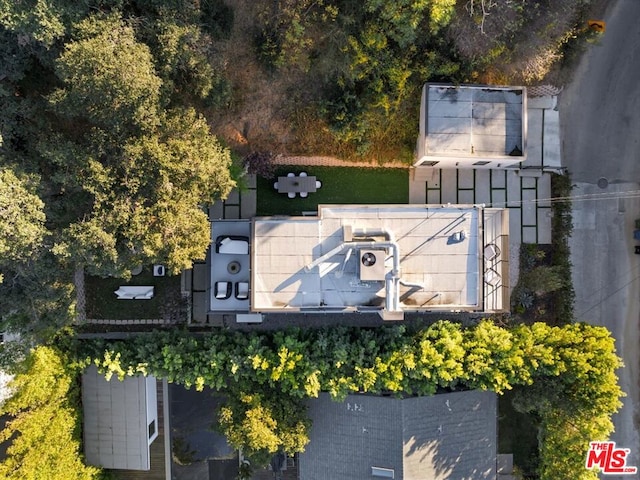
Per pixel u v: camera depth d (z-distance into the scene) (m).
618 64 25.41
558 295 25.69
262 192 25.31
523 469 26.72
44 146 18.22
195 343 23.23
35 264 19.08
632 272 26.11
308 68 21.80
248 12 20.67
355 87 22.55
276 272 21.88
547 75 24.50
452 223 21.95
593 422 22.55
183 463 27.78
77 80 16.70
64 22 16.88
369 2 18.64
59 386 22.70
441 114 22.78
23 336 21.30
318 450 25.17
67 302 21.31
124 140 18.09
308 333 23.84
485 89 22.84
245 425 22.62
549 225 25.73
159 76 18.17
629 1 25.14
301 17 19.75
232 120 23.34
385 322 25.58
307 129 23.95
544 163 25.39
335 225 21.88
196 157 18.42
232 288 24.31
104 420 25.08
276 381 24.28
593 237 26.00
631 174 25.86
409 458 23.72
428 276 21.95
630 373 26.45
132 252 18.78
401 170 25.33
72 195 19.20
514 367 22.86
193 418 27.75
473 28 20.91
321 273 21.81
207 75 19.06
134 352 23.53
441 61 21.86
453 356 22.66
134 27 17.59
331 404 24.89
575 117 25.58
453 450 24.50
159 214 18.14
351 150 24.47
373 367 22.81
